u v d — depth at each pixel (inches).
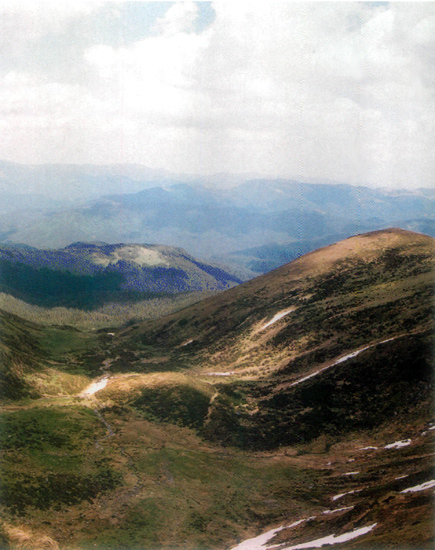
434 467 1961.1
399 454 2262.6
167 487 2076.8
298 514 1887.3
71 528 1676.9
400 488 1862.7
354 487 2039.9
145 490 2021.4
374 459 2289.6
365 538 1492.4
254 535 1769.2
